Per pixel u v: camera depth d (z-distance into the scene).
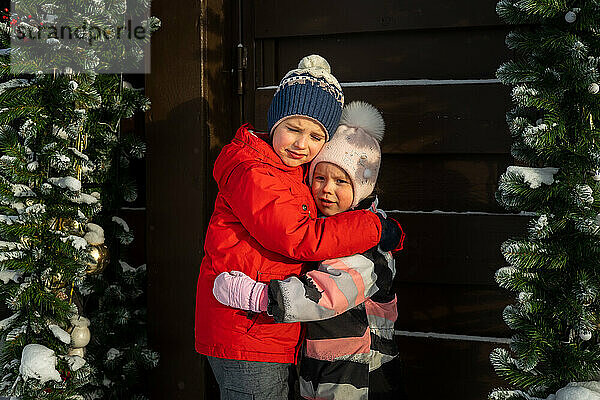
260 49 2.29
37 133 1.91
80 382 1.92
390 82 2.13
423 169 2.14
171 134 2.19
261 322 1.52
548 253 1.47
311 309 1.41
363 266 1.47
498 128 2.02
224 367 1.58
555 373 1.47
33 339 1.89
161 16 2.18
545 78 1.52
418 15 2.09
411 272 2.12
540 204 1.54
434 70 2.11
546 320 1.51
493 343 2.05
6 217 1.84
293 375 1.60
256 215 1.45
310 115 1.51
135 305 2.33
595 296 1.42
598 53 1.48
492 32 2.05
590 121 1.47
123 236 2.21
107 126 2.12
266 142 1.60
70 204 1.94
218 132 2.25
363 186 1.54
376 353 1.58
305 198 1.54
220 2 2.24
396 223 1.54
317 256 1.43
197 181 2.17
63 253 1.88
